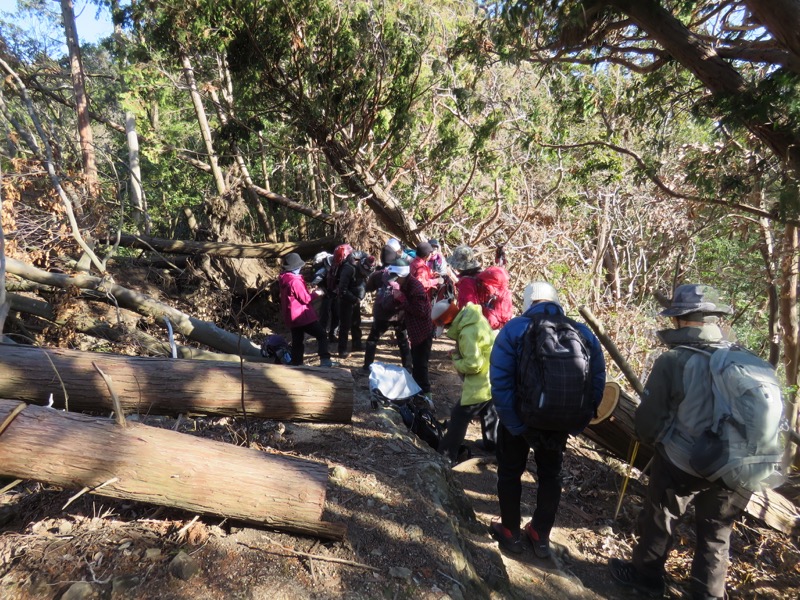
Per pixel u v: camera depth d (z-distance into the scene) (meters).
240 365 3.74
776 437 2.86
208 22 11.34
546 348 3.12
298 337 6.74
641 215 11.02
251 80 11.73
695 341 3.11
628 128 9.73
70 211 7.45
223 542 2.70
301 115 11.73
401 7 11.15
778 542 4.24
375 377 4.88
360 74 11.57
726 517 3.19
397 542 2.93
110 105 23.03
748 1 4.65
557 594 3.30
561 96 8.85
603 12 6.03
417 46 11.27
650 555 3.44
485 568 3.21
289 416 3.82
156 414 3.73
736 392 2.88
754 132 5.96
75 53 14.45
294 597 2.44
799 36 4.45
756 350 11.05
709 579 3.20
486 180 12.44
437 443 4.87
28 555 2.57
